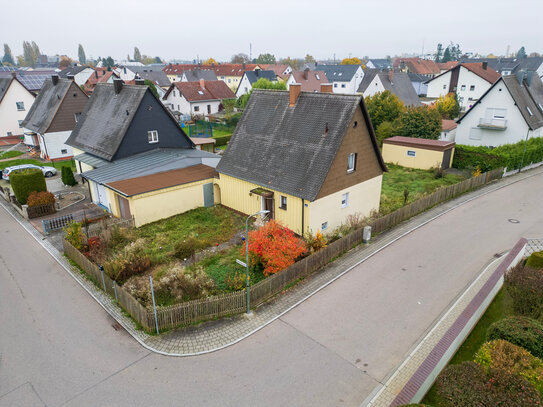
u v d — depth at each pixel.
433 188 31.20
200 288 16.67
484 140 41.12
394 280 18.06
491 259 19.72
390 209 26.92
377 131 43.09
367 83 76.88
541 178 33.66
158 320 14.47
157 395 11.87
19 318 15.54
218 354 13.57
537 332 11.67
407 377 12.42
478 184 31.52
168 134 32.28
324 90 24.50
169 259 19.94
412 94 70.56
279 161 22.81
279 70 107.44
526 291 14.12
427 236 22.66
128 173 26.39
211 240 22.05
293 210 21.66
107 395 11.88
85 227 23.70
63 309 16.09
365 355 13.41
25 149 45.62
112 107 31.86
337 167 21.50
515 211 26.11
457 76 68.31
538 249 20.41
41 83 63.06
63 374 12.72
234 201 25.88
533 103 40.97
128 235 22.55
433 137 40.81
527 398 9.09
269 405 11.47
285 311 15.91
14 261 20.11
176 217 25.42
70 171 32.34
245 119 26.09
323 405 11.45
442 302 16.30
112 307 16.20
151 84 70.75
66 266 19.50
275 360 13.23
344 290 17.33
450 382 9.80
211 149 45.44
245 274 18.31
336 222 23.03
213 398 11.73
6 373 12.76
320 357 13.35
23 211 26.02
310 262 18.48
